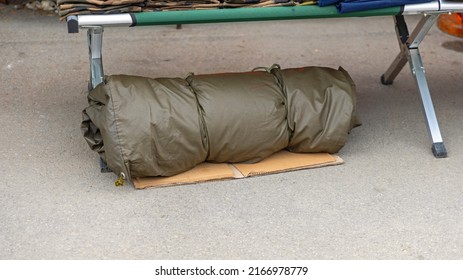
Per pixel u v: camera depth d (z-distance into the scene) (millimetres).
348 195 2846
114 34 4160
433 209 2795
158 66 3805
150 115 2777
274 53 3986
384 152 3098
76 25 2754
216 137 2850
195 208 2762
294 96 2939
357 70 3801
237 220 2717
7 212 2723
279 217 2734
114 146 2771
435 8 2936
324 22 4402
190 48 4023
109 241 2621
